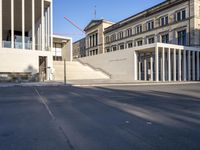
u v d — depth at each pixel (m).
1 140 5.04
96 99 11.80
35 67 27.62
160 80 32.97
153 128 5.99
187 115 7.63
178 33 41.53
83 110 8.62
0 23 26.73
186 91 16.36
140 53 35.22
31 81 26.59
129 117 7.36
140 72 35.09
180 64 33.41
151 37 47.50
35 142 4.89
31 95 13.64
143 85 23.34
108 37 63.22
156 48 30.22
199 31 38.56
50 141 4.95
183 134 5.45
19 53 26.75
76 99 11.81
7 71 26.00
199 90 17.20
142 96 13.16
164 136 5.30
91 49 71.06
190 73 35.56
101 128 6.00
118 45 58.34
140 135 5.38
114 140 5.00
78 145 4.69
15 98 12.24
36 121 6.83
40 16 35.47
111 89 18.12
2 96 13.13
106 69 39.69
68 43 51.97
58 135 5.39
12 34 27.34
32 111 8.45
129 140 5.00
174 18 42.12
